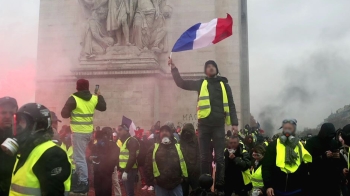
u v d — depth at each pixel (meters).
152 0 26.53
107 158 11.13
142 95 25.19
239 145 11.52
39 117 5.10
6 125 6.22
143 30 25.72
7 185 5.99
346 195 11.58
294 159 8.07
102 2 26.41
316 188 9.55
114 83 25.55
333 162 9.48
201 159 9.66
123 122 15.75
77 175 11.45
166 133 9.34
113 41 26.03
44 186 4.83
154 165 9.31
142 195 15.03
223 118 9.70
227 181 11.57
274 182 8.12
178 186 9.38
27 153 4.99
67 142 13.27
